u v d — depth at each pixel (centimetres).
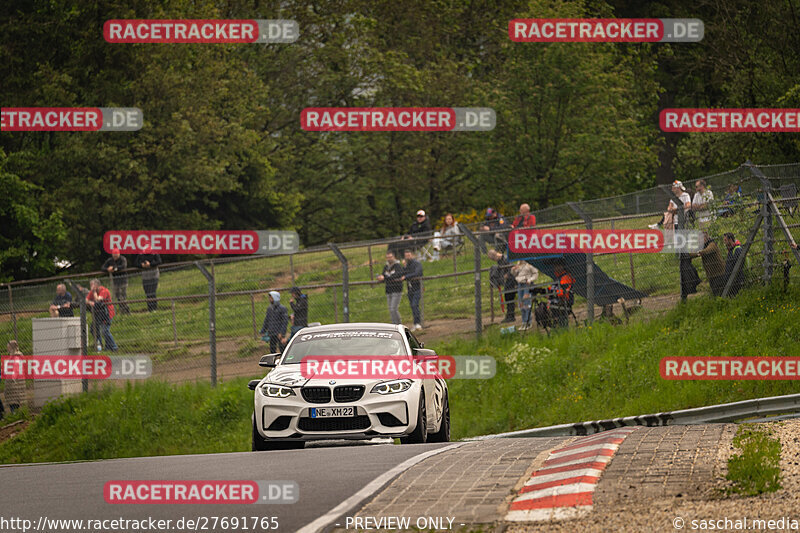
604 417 5381
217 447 6206
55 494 2822
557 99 13838
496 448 3156
